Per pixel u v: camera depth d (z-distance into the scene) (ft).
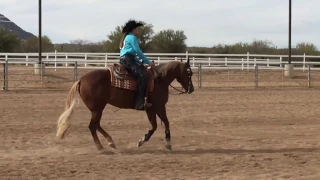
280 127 46.34
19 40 184.14
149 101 33.50
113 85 32.50
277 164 29.76
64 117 31.73
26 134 40.52
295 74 111.55
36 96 73.56
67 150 34.17
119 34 167.94
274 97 76.13
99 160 30.78
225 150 34.78
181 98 72.59
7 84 84.53
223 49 186.29
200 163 29.91
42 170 27.66
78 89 33.04
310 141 38.70
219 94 80.18
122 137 39.81
